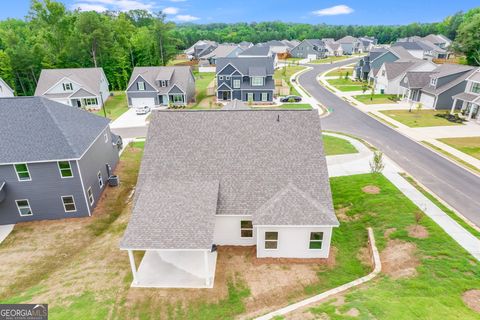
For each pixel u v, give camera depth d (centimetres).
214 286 1590
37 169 2136
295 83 7275
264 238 1722
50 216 2292
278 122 2039
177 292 1559
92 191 2412
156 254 1839
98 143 2606
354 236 1931
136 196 1870
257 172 1891
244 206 1791
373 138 3591
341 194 2369
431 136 3566
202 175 1898
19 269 1802
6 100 2295
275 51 12669
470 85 4275
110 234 2091
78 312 1441
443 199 2234
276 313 1358
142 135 4159
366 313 1258
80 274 1714
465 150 3114
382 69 6022
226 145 1986
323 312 1305
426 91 4875
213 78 8706
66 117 2427
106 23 8331
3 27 10544
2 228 2203
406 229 1855
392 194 2269
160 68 6034
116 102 6222
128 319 1405
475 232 1819
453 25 14162
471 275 1473
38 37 7562
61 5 7375
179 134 2031
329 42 13812
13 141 2148
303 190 1820
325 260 1752
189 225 1620
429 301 1315
